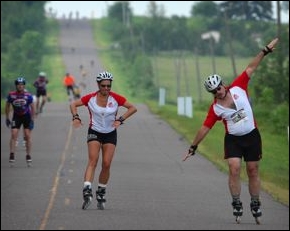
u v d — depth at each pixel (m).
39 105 99.50
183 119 97.69
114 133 33.88
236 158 31.02
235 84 31.28
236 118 30.86
